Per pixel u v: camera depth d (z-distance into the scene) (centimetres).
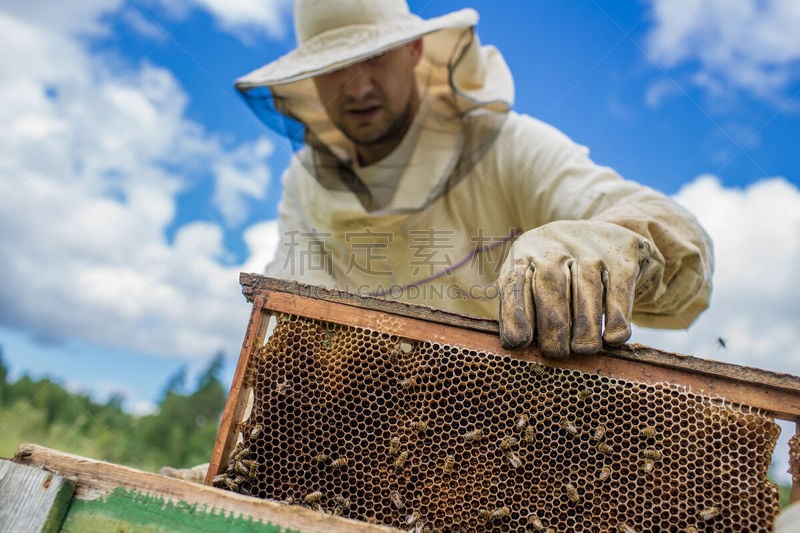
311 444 228
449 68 382
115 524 190
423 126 391
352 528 184
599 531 210
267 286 239
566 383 222
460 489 219
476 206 408
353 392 232
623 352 221
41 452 201
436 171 387
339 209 396
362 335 233
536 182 389
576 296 229
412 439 224
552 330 220
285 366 232
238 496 190
